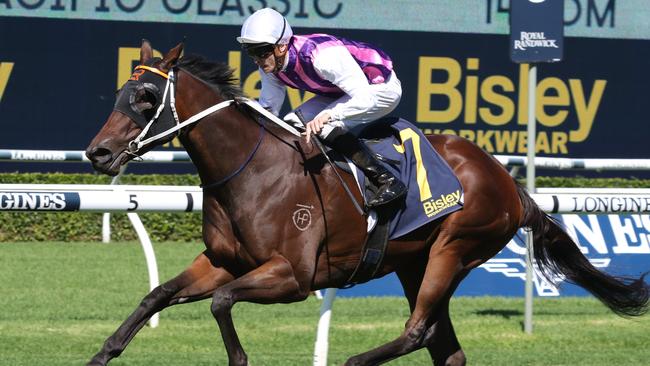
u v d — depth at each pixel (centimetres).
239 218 857
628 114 2195
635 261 1480
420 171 909
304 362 1038
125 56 2025
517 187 987
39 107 1997
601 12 2183
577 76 2175
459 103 2131
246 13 2061
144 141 840
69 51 2003
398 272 991
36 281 1529
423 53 2117
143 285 1512
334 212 877
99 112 2019
